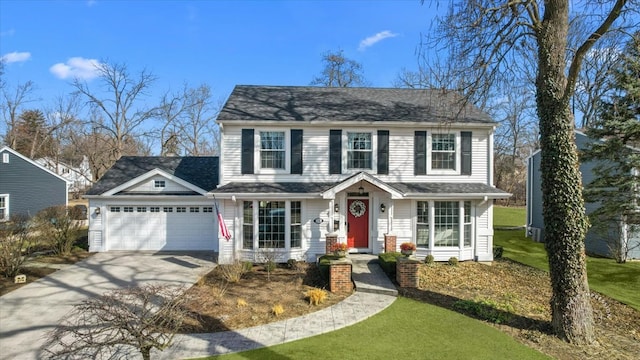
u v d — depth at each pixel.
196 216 18.66
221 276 13.47
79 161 50.06
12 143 43.53
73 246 18.88
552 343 8.26
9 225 15.19
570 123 8.66
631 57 12.02
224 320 9.39
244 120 15.23
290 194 14.57
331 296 11.27
